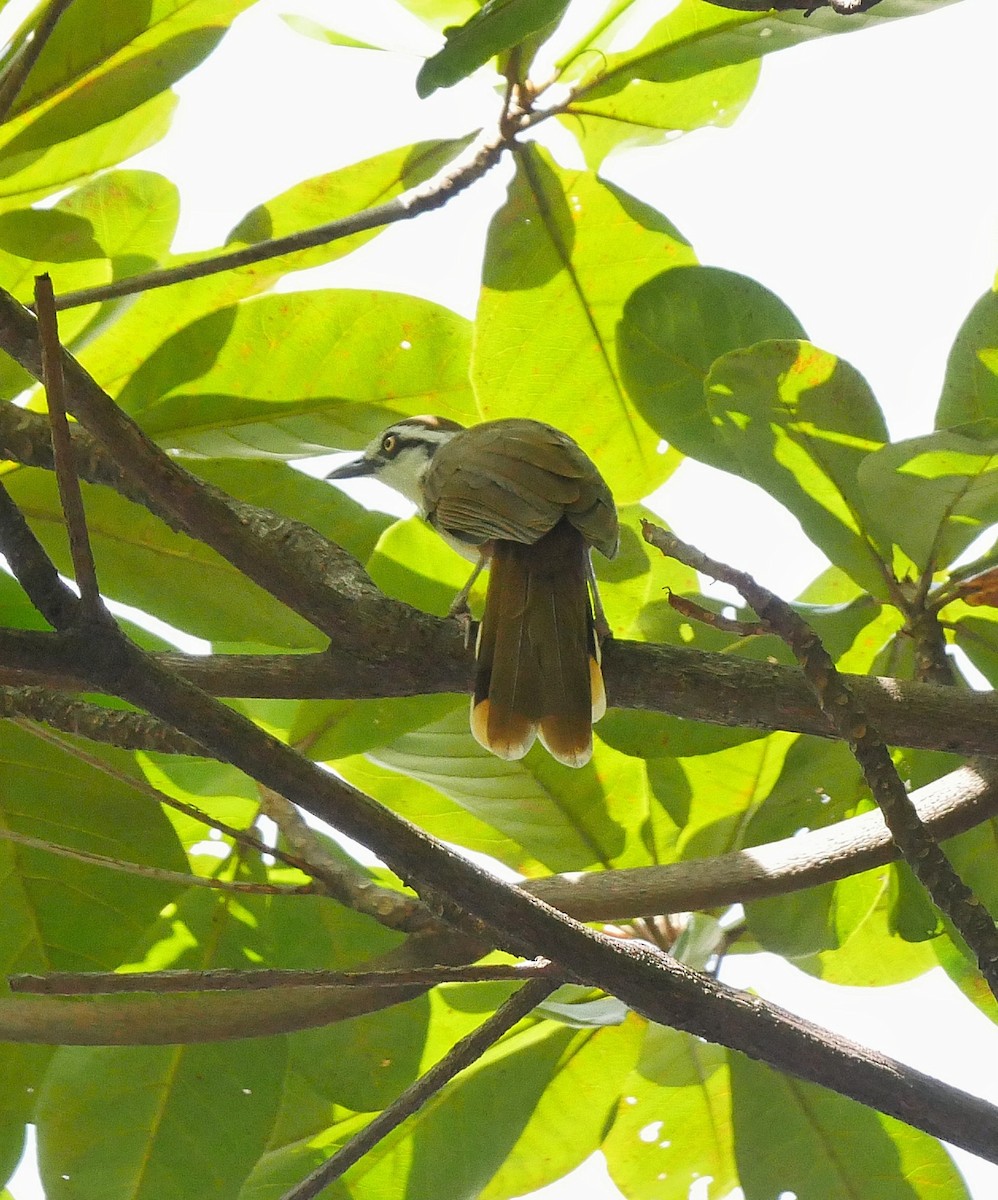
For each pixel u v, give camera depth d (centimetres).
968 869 781
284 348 788
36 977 516
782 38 743
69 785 775
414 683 689
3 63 702
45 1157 754
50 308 487
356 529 830
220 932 806
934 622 719
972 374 733
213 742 530
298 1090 881
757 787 832
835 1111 800
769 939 766
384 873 873
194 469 809
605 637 710
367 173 799
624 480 874
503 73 755
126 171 814
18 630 514
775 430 720
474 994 827
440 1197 811
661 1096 877
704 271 806
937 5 727
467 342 820
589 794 848
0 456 711
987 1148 564
